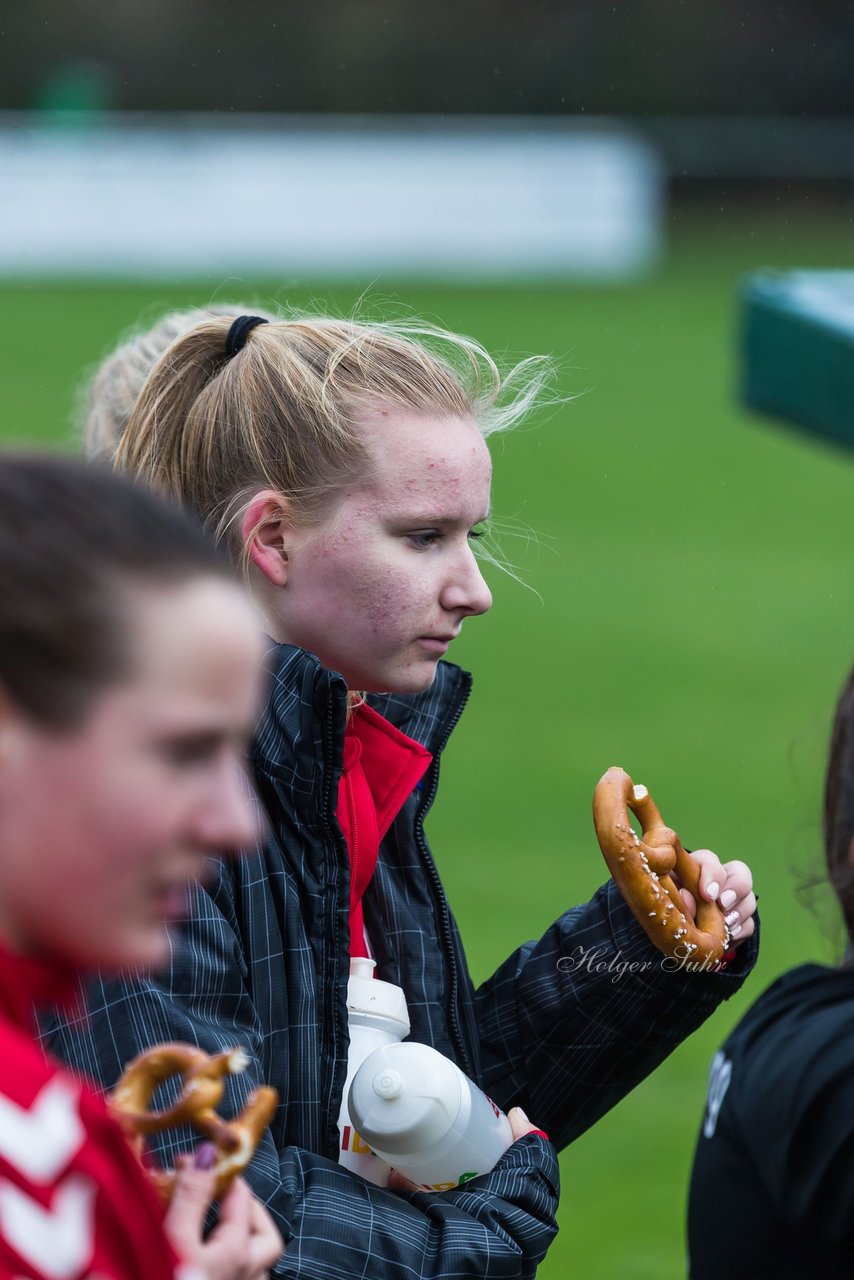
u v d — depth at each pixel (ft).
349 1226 14.94
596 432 168.76
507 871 64.95
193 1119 11.42
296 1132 15.85
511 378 21.16
